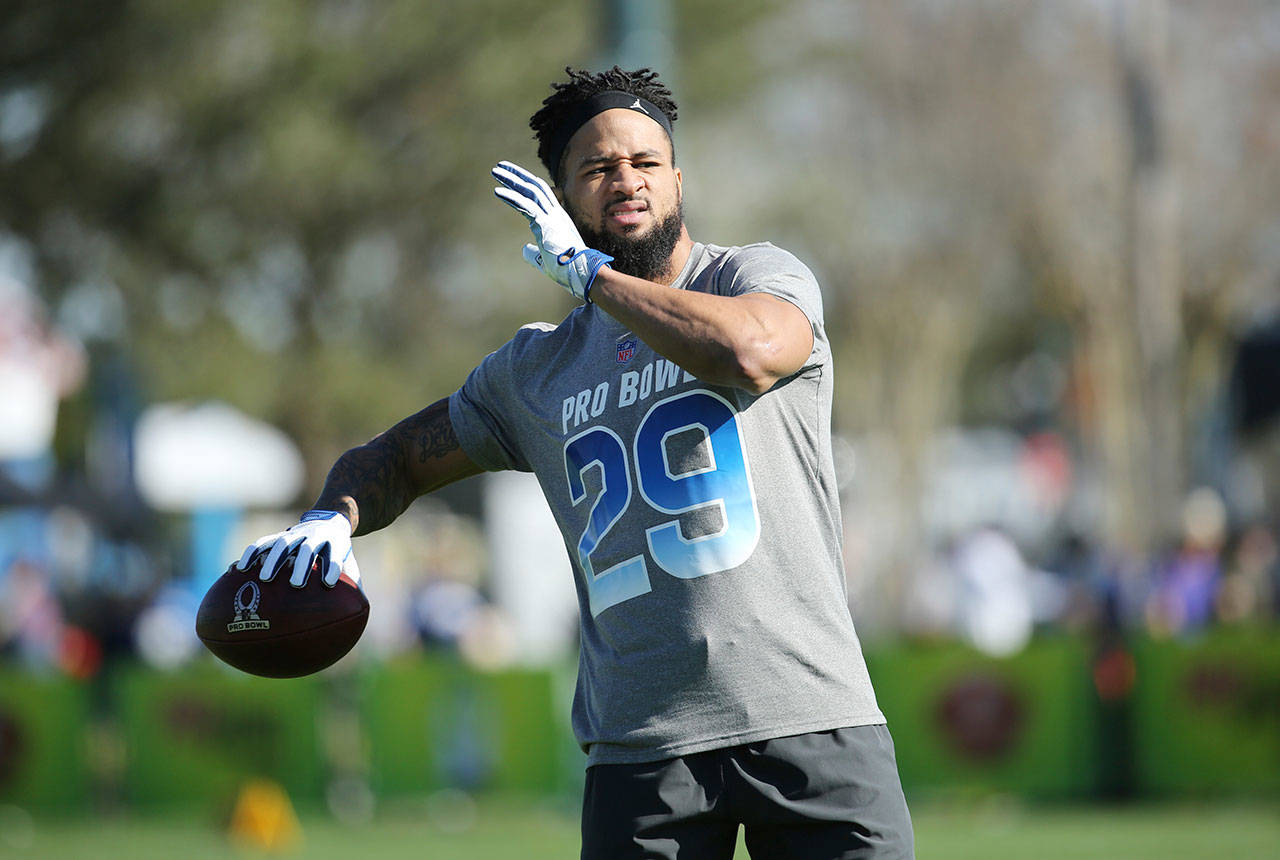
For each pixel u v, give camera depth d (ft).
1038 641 143.13
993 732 142.41
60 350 225.76
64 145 219.82
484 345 266.36
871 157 292.81
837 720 41.65
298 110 230.48
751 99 276.82
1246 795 138.92
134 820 145.18
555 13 244.63
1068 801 141.90
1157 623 153.28
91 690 146.61
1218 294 291.79
